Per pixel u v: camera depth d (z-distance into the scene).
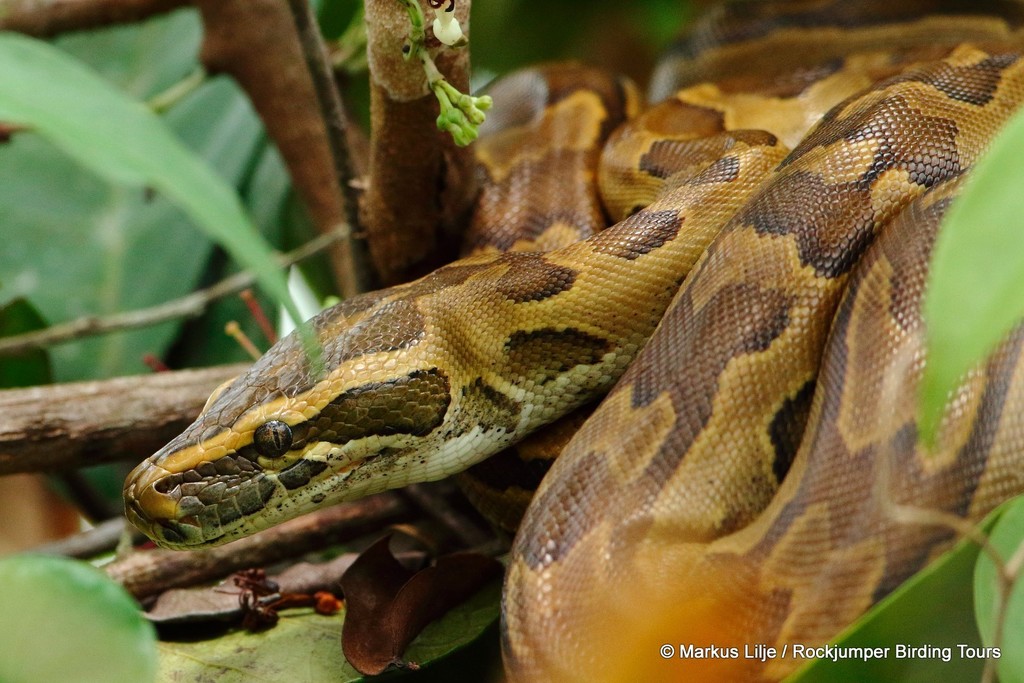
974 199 2.27
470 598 5.42
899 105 5.22
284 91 8.27
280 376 5.13
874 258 4.59
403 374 5.18
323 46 5.61
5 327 7.28
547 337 5.52
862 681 3.56
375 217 6.38
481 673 5.03
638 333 5.58
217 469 4.95
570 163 6.77
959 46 5.94
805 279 4.75
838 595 3.72
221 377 6.64
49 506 8.67
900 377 4.08
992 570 3.40
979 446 3.88
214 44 8.23
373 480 5.30
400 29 5.07
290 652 5.28
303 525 6.32
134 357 8.20
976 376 3.96
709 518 4.30
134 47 9.26
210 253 8.53
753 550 3.99
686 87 8.13
